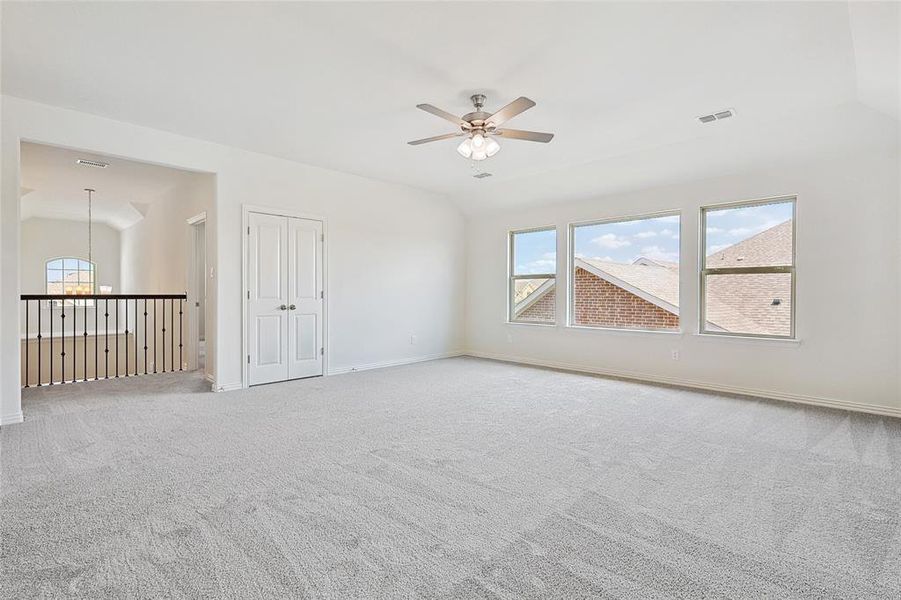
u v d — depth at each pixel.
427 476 2.64
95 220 9.72
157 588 1.65
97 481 2.55
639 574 1.74
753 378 4.75
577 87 3.40
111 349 8.58
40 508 2.24
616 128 4.26
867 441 3.27
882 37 2.51
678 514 2.21
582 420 3.77
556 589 1.65
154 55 2.96
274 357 5.27
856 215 4.16
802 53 2.91
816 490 2.47
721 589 1.65
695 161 4.88
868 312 4.11
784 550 1.90
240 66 3.10
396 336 6.62
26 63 3.06
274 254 5.25
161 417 3.82
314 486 2.50
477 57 2.97
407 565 1.80
